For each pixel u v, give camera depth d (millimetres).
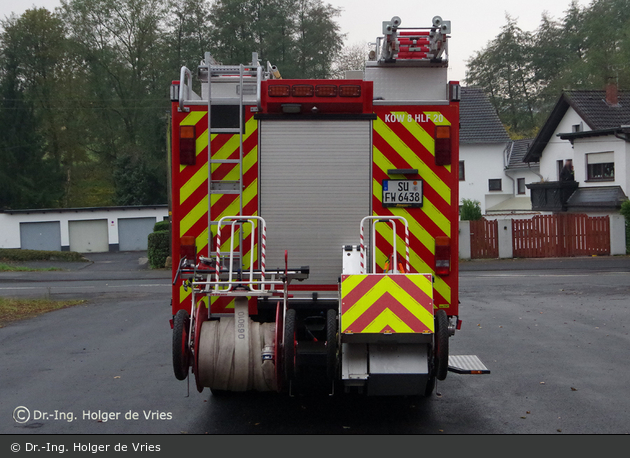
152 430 5875
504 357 8734
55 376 7938
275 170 6078
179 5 59938
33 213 47781
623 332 10461
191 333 5461
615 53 53344
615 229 29266
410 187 6105
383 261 6082
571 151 37844
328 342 5289
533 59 80688
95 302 16391
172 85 6062
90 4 62375
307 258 6105
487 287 17875
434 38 6730
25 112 61656
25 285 22562
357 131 6090
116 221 48656
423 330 5129
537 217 29328
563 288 17156
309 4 58875
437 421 6082
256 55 6844
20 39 62594
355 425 6008
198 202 6109
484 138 46781
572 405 6492
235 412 6449
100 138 65500
